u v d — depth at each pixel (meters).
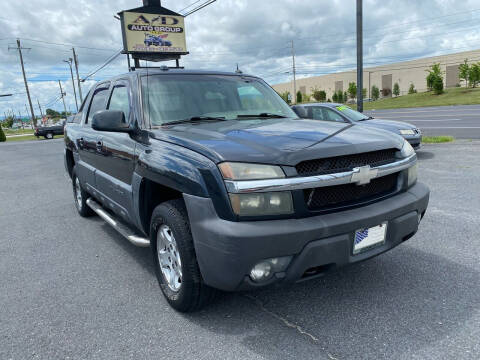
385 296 2.86
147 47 31.33
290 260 2.26
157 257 2.97
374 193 2.61
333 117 9.13
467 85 54.84
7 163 13.52
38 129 32.50
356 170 2.37
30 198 7.09
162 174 2.64
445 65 71.88
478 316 2.54
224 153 2.31
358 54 12.98
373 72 85.19
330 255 2.30
